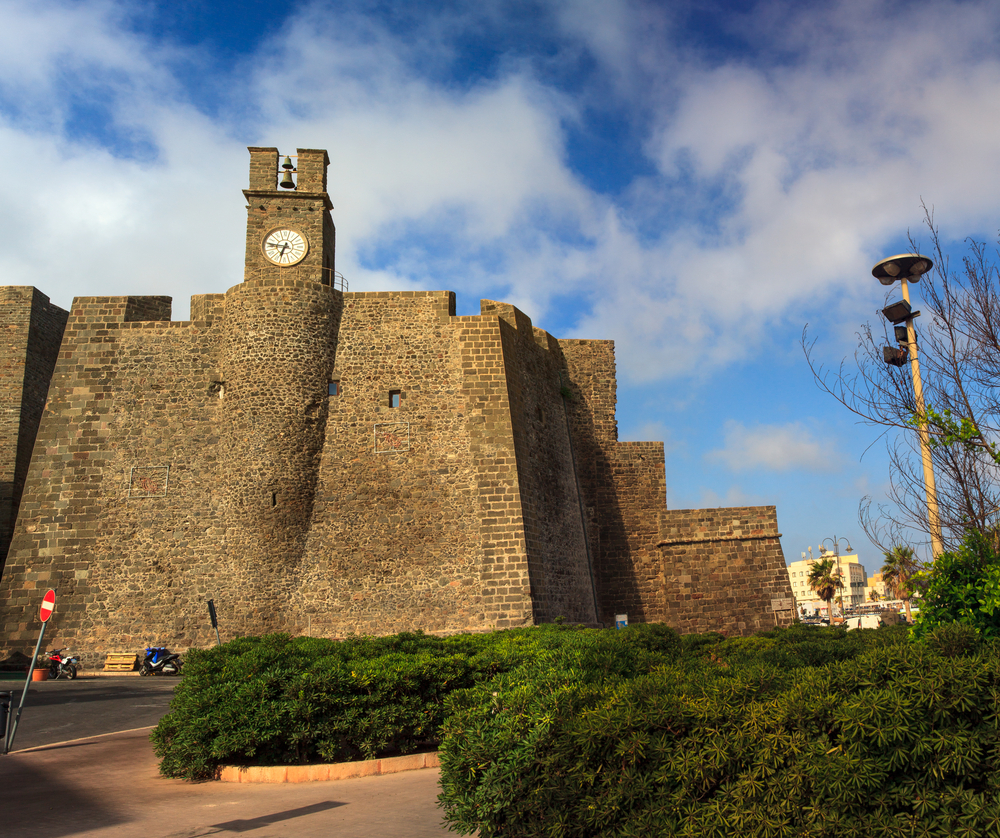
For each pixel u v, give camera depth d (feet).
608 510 119.65
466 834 25.29
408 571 91.76
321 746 38.17
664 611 114.21
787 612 110.22
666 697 21.34
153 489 96.22
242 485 92.43
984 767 18.33
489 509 93.71
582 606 105.40
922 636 25.45
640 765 20.34
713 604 111.34
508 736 22.80
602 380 124.57
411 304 100.78
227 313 98.12
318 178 103.24
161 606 92.43
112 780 37.47
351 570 91.76
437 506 93.86
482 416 96.99
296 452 93.40
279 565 90.94
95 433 98.37
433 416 96.94
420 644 48.24
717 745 19.33
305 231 101.40
